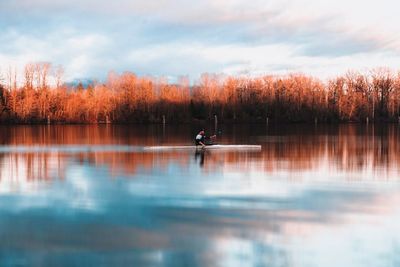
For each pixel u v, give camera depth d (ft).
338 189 65.10
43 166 90.99
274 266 35.53
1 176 77.30
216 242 40.98
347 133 219.00
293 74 410.11
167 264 35.91
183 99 392.88
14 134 219.61
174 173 80.74
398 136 190.08
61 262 36.29
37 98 366.63
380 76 415.64
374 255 37.76
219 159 102.78
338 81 410.72
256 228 45.19
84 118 374.63
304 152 118.11
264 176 76.89
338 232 43.91
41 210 52.34
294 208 53.42
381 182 70.85
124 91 382.22
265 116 395.96
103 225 46.21
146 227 45.60
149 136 202.28
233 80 403.13
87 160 101.71
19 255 37.78
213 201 57.16
